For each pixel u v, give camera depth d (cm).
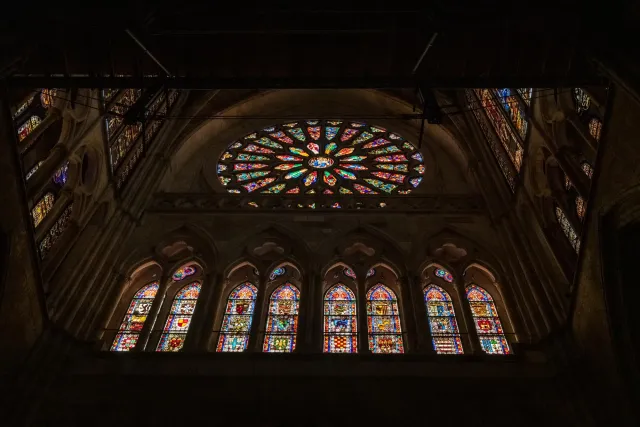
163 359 1784
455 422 1620
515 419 1623
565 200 1952
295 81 1535
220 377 1722
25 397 1585
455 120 3003
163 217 2473
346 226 2397
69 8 1403
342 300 2142
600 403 1564
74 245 2038
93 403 1652
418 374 1731
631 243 1549
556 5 1389
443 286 2194
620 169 1452
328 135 3281
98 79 1486
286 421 1614
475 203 2538
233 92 3334
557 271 1941
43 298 1698
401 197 2600
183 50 1573
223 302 2134
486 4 1422
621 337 1534
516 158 2367
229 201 2594
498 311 2100
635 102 1305
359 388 1694
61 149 1906
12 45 1372
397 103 3272
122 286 2158
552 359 1747
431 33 1444
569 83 1480
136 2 1412
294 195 2622
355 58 1614
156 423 1617
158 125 2891
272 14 1503
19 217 1540
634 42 1304
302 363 1766
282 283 2203
